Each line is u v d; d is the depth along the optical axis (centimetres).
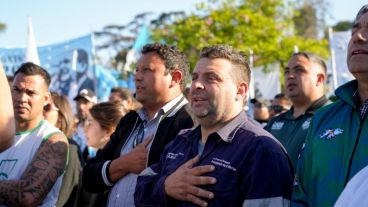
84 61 972
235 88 304
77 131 661
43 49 977
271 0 1636
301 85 458
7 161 381
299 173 300
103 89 1133
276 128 473
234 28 1539
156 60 377
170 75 378
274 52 1562
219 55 305
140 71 379
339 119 288
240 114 303
